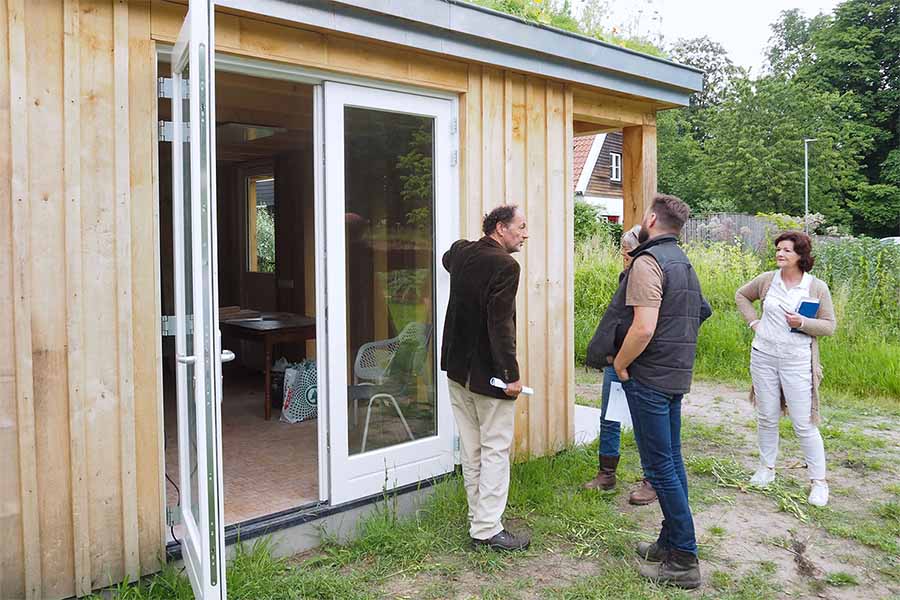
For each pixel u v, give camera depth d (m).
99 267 2.92
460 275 3.52
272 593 3.06
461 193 4.36
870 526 3.91
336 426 3.70
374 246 3.94
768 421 4.44
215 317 2.51
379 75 3.85
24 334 2.74
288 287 7.20
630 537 3.73
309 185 6.80
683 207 3.30
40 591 2.82
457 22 3.99
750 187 29.61
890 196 29.45
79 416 2.88
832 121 30.19
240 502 3.71
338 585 3.15
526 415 4.76
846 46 32.62
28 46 2.73
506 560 3.47
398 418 4.06
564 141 4.99
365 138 3.91
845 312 8.22
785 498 4.29
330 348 3.68
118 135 2.94
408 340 4.12
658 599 3.11
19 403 2.74
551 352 4.92
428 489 4.10
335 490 3.70
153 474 3.09
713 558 3.56
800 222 14.55
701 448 5.36
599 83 5.02
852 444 5.42
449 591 3.19
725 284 9.95
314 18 3.40
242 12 3.19
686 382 3.20
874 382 7.06
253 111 5.66
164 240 7.02
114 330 2.96
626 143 5.91
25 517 2.76
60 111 2.81
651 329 3.07
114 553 2.99
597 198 23.30
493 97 4.50
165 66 3.88
